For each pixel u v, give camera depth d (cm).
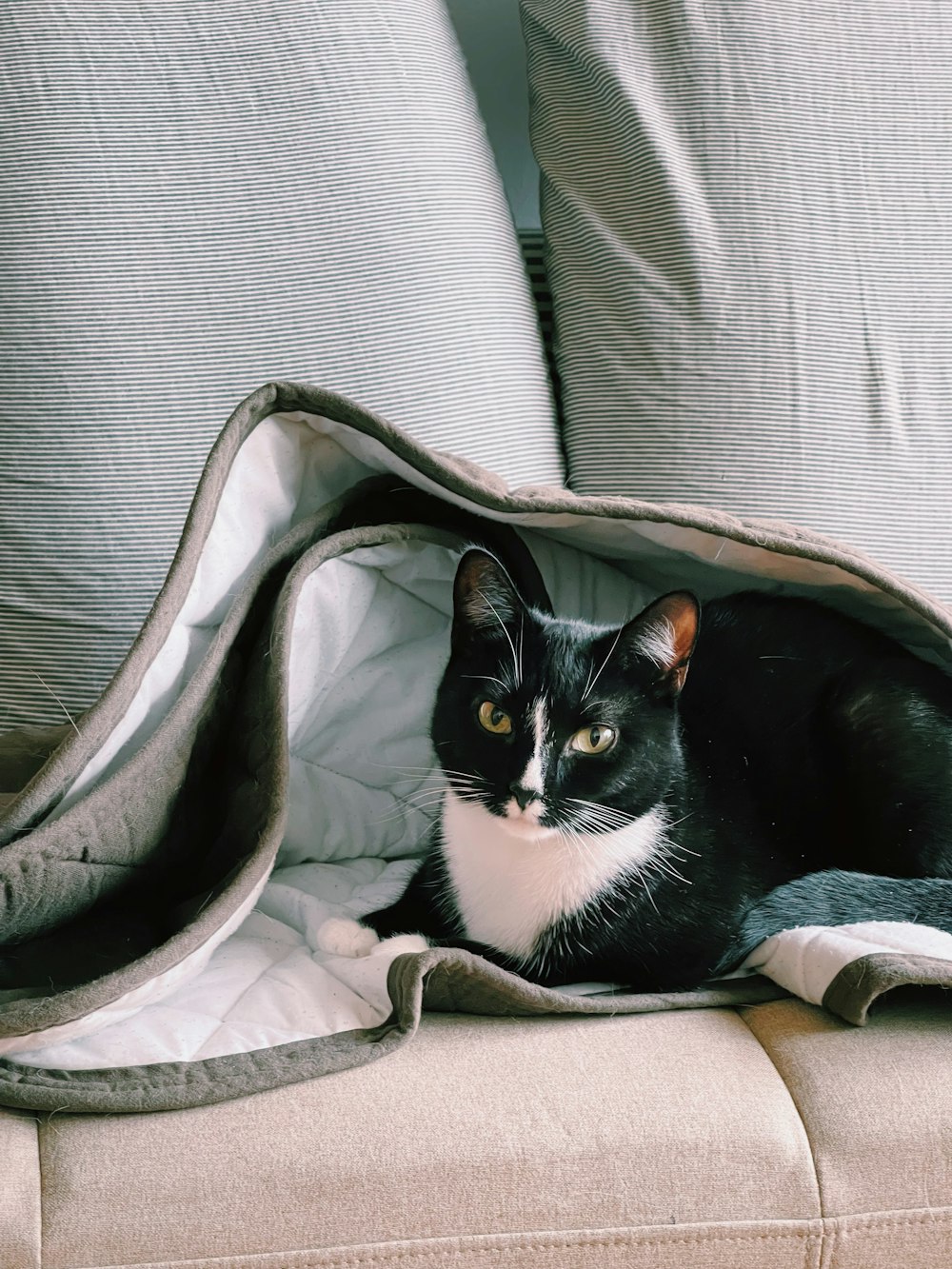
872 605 116
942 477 131
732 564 114
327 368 127
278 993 94
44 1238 75
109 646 123
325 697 118
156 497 123
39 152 123
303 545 106
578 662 103
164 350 124
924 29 135
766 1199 81
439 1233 78
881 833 113
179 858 103
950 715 114
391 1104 82
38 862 86
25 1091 81
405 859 127
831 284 131
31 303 123
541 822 101
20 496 123
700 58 133
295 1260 77
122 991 84
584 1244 79
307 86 129
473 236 134
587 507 104
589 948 105
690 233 131
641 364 133
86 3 126
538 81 144
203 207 126
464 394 130
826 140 133
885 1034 90
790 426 130
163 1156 79
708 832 109
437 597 123
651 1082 85
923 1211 82
